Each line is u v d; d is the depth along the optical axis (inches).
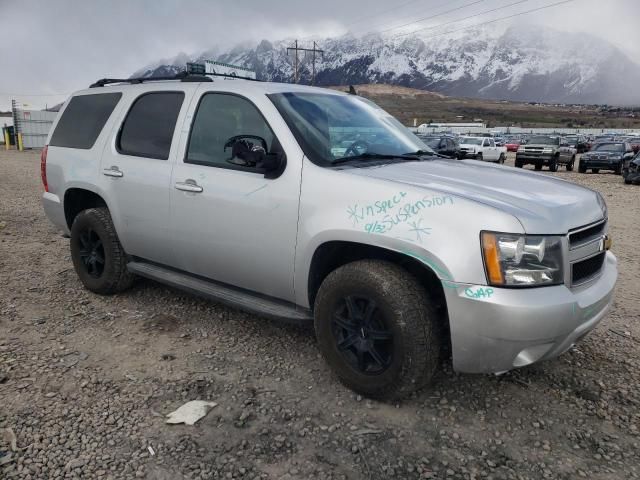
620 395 130.4
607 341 161.8
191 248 153.4
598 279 125.2
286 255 131.0
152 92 172.1
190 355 147.0
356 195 119.8
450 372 139.0
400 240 111.5
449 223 108.3
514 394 129.8
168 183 155.0
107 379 133.3
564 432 115.3
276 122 135.8
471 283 105.7
